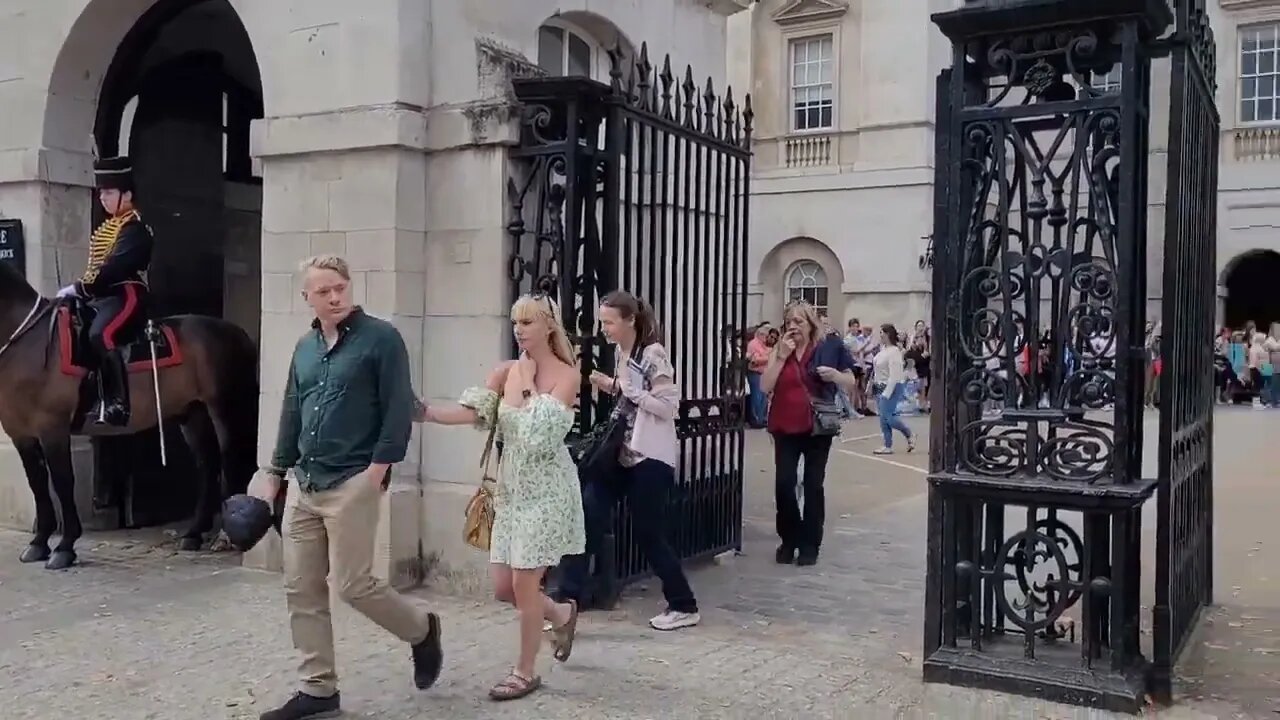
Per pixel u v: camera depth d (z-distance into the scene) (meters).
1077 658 5.14
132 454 8.91
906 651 5.79
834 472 12.74
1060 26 4.93
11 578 7.22
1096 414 15.14
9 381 7.45
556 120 6.76
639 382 6.18
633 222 7.97
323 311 4.70
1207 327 6.36
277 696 5.07
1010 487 5.02
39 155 8.55
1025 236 5.08
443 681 5.28
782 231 24.62
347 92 7.03
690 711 4.90
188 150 9.67
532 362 5.12
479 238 6.86
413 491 6.92
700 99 8.09
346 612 6.39
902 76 23.30
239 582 7.11
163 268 9.46
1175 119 5.12
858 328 21.23
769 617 6.46
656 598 6.89
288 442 4.90
